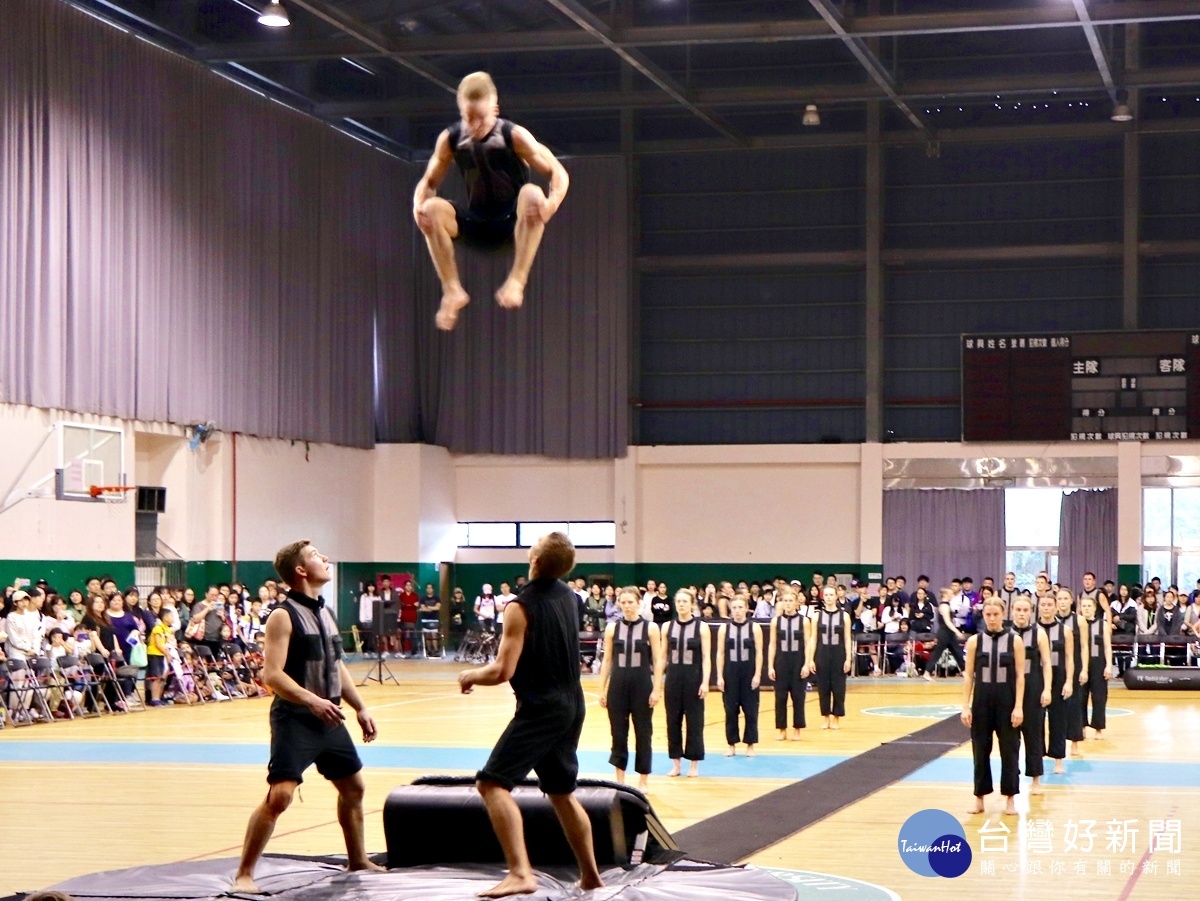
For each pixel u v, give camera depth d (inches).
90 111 931.3
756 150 1330.0
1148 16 908.6
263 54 1047.6
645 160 1366.9
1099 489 1263.5
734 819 448.1
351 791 327.9
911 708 868.0
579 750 662.5
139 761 613.3
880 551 1296.8
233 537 1095.6
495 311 1349.7
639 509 1350.9
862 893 340.8
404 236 1342.3
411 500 1301.7
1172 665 1079.6
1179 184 1268.5
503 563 1370.6
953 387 1314.0
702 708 559.8
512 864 292.8
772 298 1355.8
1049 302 1295.5
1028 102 1267.2
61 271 906.1
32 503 884.6
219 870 331.3
